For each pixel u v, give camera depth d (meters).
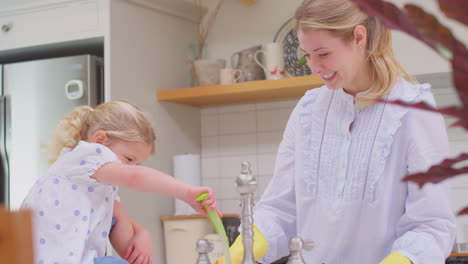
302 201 1.46
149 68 3.08
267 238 1.40
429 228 1.24
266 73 3.00
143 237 1.30
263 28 3.31
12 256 0.43
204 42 3.31
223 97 3.13
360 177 1.37
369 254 1.38
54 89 2.93
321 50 1.26
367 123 1.38
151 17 3.12
